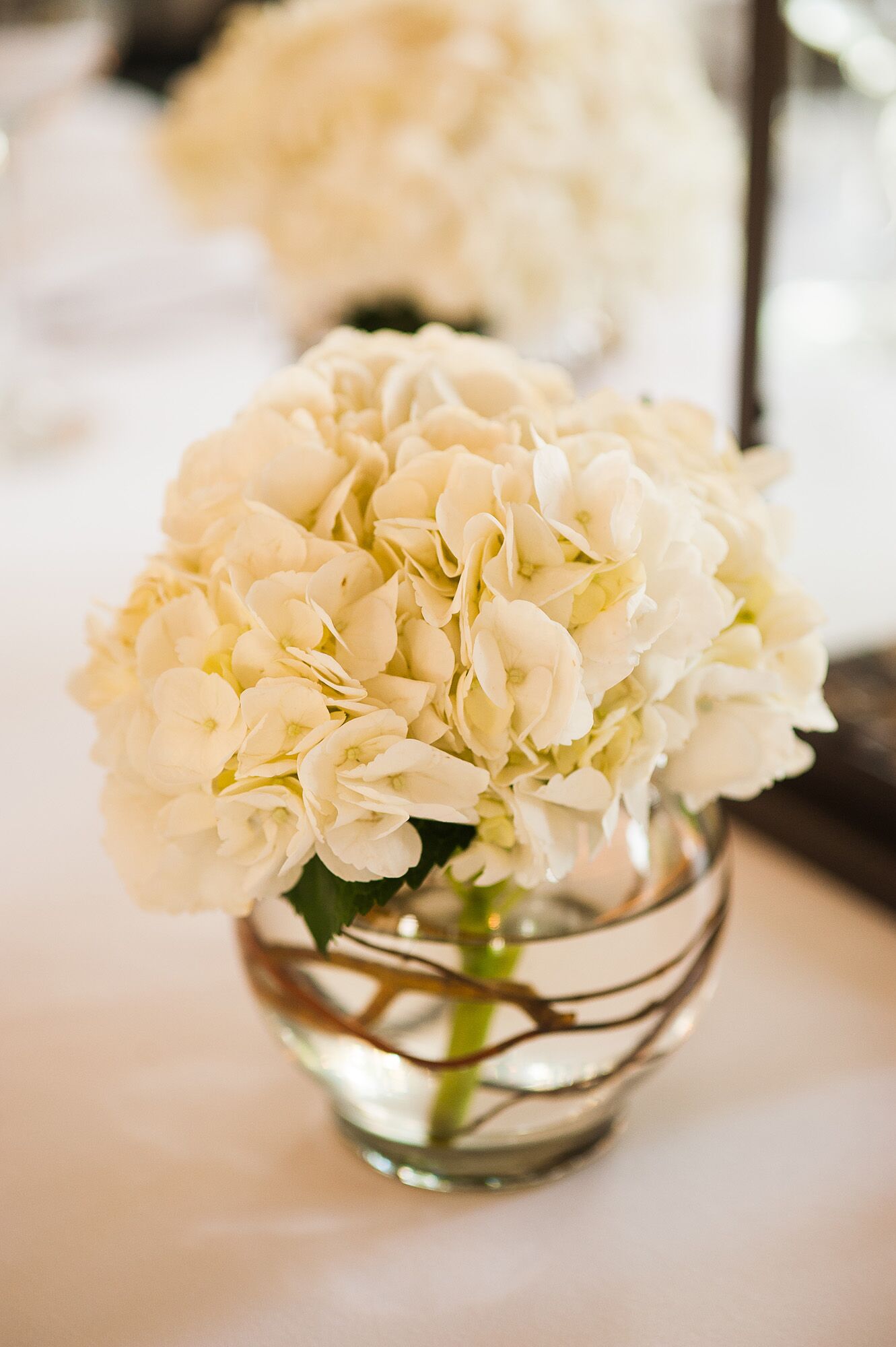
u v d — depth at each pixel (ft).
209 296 5.05
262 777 1.60
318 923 1.68
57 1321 1.80
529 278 3.02
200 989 2.25
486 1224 1.90
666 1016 1.82
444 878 1.72
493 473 1.59
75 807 2.64
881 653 2.42
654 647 1.62
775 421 2.48
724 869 1.89
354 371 1.78
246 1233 1.90
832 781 2.39
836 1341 1.75
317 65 3.07
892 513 2.41
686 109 3.19
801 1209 1.90
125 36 7.72
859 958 2.23
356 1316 1.80
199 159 3.38
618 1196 1.92
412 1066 1.78
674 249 3.23
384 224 2.92
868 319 2.44
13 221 4.83
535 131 2.95
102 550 3.53
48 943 2.33
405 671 1.62
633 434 1.75
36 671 3.02
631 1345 1.75
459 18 3.05
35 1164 1.99
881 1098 2.03
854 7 2.27
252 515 1.62
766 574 1.74
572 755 1.63
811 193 2.37
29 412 4.27
